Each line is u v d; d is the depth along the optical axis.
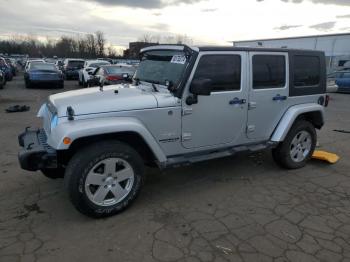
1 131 7.47
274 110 4.82
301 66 5.05
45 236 3.30
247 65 4.41
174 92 3.94
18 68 38.69
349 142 7.10
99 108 3.52
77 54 77.50
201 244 3.21
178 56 4.14
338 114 11.04
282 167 5.28
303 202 4.13
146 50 4.77
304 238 3.34
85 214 3.56
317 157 5.62
